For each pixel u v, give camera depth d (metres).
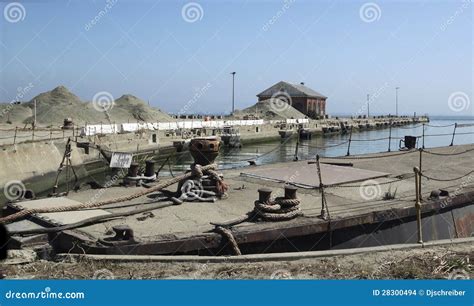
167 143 36.34
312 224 7.98
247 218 8.07
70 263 6.56
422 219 9.52
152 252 6.96
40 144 23.42
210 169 9.94
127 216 8.43
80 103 60.50
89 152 27.42
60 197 9.77
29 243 7.19
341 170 13.40
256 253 7.65
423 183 11.80
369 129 82.38
